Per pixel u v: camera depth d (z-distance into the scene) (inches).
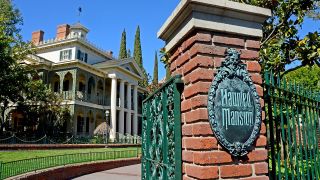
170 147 107.1
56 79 1282.0
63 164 557.3
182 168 102.0
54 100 1075.9
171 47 120.2
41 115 1064.2
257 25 106.7
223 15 102.3
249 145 95.0
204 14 100.6
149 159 134.1
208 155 90.6
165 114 113.8
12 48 936.9
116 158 778.8
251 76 102.7
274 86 122.7
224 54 100.0
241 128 95.4
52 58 1300.4
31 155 636.1
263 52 205.6
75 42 1258.6
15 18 1059.3
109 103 1422.2
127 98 1496.1
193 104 96.9
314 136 147.6
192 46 101.0
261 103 102.6
